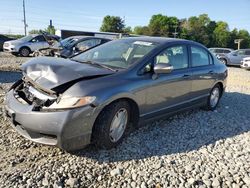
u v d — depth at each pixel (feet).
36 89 12.37
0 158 11.98
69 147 11.68
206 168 12.31
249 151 14.32
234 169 12.38
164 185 10.87
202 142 15.03
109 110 12.45
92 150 12.99
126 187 10.60
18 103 12.43
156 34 293.64
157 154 13.24
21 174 10.90
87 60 15.25
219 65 21.17
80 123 11.57
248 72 58.70
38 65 13.09
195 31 299.58
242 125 18.38
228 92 29.35
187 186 10.92
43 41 65.98
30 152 12.61
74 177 10.96
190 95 17.81
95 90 11.93
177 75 16.21
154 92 14.64
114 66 14.25
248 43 313.32
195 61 18.40
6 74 33.58
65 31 119.24
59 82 11.80
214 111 21.02
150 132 15.70
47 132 11.41
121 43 16.51
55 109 11.43
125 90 12.87
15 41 63.98
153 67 14.62
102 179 11.00
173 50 16.46
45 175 10.92
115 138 13.19
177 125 17.25
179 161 12.76
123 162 12.25
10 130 14.70
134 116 14.32
